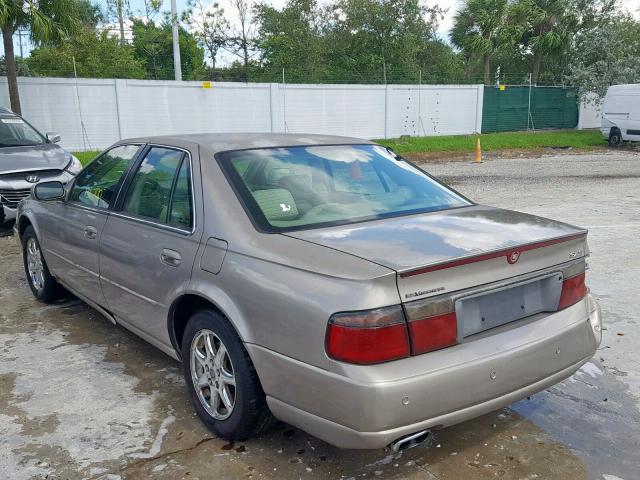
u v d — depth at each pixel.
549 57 40.31
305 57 38.94
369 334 2.45
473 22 39.59
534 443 3.27
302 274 2.71
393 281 2.49
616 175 15.96
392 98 27.69
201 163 3.54
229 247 3.08
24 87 20.50
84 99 21.48
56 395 3.83
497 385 2.71
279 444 3.25
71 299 5.80
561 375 3.03
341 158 3.87
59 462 3.10
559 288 3.08
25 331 4.95
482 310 2.79
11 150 9.27
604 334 4.76
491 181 14.88
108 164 4.51
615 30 32.44
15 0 16.16
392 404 2.44
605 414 3.58
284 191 3.39
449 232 3.03
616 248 7.54
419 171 4.11
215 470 3.03
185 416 3.56
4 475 2.98
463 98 29.61
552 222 3.36
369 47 41.84
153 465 3.07
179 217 3.52
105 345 4.65
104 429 3.42
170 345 3.62
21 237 5.87
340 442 2.58
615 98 25.02
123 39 38.69
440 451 3.20
